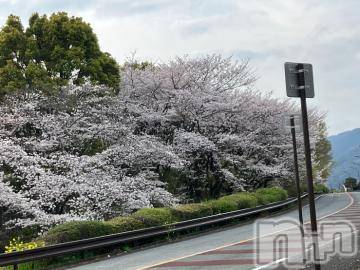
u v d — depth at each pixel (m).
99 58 27.84
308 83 7.19
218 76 30.25
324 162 62.78
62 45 27.25
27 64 26.81
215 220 21.00
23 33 27.52
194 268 10.77
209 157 29.11
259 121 31.88
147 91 28.45
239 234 18.17
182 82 28.81
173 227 18.00
